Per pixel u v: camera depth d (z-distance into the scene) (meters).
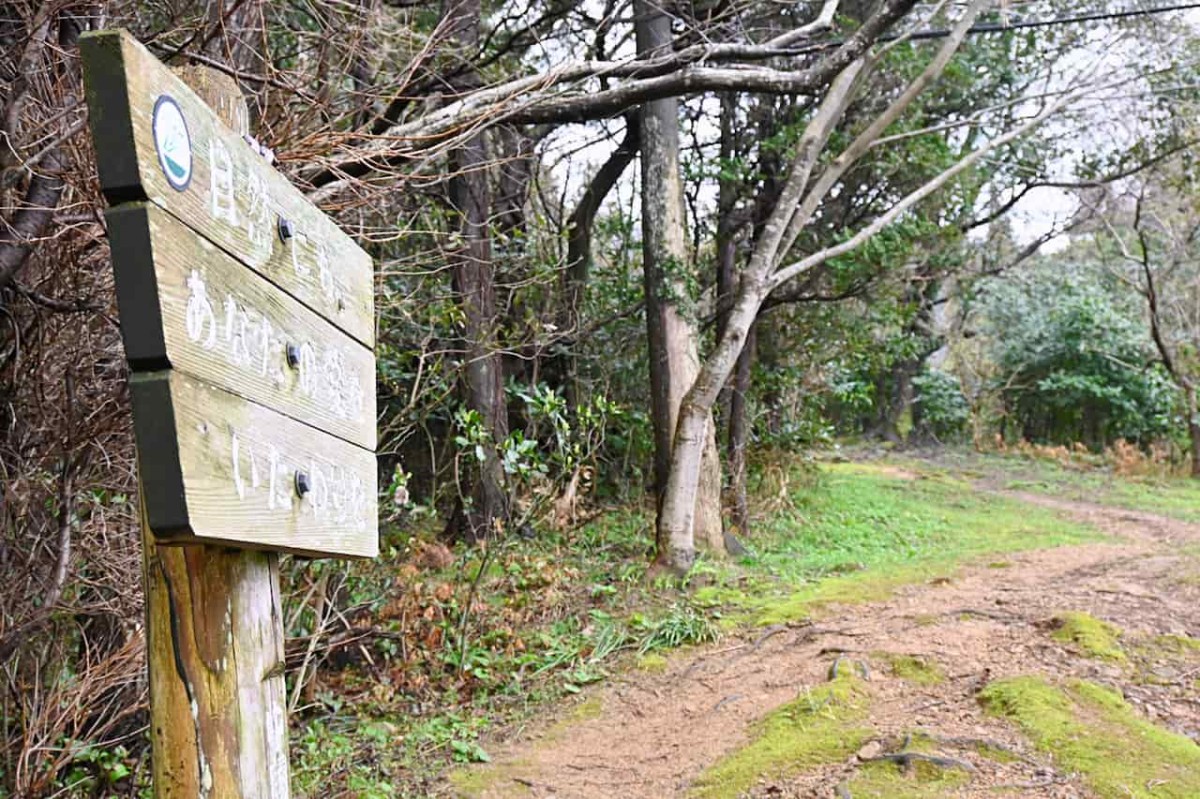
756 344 12.13
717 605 7.24
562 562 8.04
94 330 3.62
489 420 8.82
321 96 3.74
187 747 1.55
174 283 1.27
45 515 3.59
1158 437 18.62
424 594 6.63
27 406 3.54
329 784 4.60
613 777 4.51
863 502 12.50
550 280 9.12
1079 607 5.95
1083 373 19.42
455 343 8.78
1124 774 3.57
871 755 4.02
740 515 10.41
